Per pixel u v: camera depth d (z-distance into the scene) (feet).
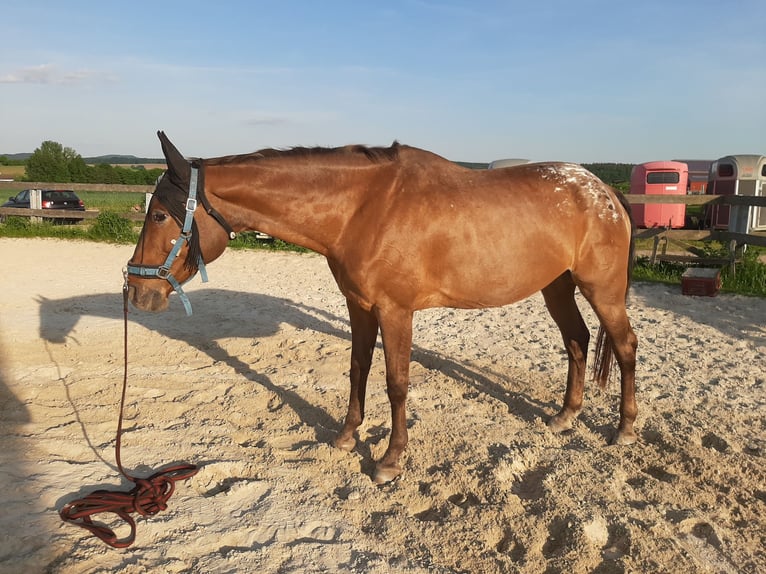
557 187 12.00
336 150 11.45
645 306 26.14
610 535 9.71
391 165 11.34
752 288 29.35
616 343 12.83
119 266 35.42
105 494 10.07
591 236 12.15
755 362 18.39
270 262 39.06
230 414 14.26
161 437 12.80
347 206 11.09
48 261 36.63
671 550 9.15
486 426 13.74
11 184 50.62
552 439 13.21
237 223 11.14
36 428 13.05
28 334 20.30
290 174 10.94
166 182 10.59
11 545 8.81
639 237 34.17
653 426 13.69
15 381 15.90
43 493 10.28
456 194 11.23
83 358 18.03
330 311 25.58
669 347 20.03
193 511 9.98
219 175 10.81
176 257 10.74
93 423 13.43
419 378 16.99
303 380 16.69
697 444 12.86
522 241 11.49
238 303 26.35
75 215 50.47
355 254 11.02
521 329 22.70
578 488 10.93
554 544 9.61
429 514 10.48
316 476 11.42
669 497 10.71
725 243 34.78
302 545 9.19
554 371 17.75
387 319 11.25
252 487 10.76
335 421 14.15
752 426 13.76
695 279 27.89
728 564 8.98
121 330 21.13
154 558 8.79
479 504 10.53
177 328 21.75
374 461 12.20
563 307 13.83
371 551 9.19
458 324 23.44
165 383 16.15
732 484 11.22
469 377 17.22
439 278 11.33
